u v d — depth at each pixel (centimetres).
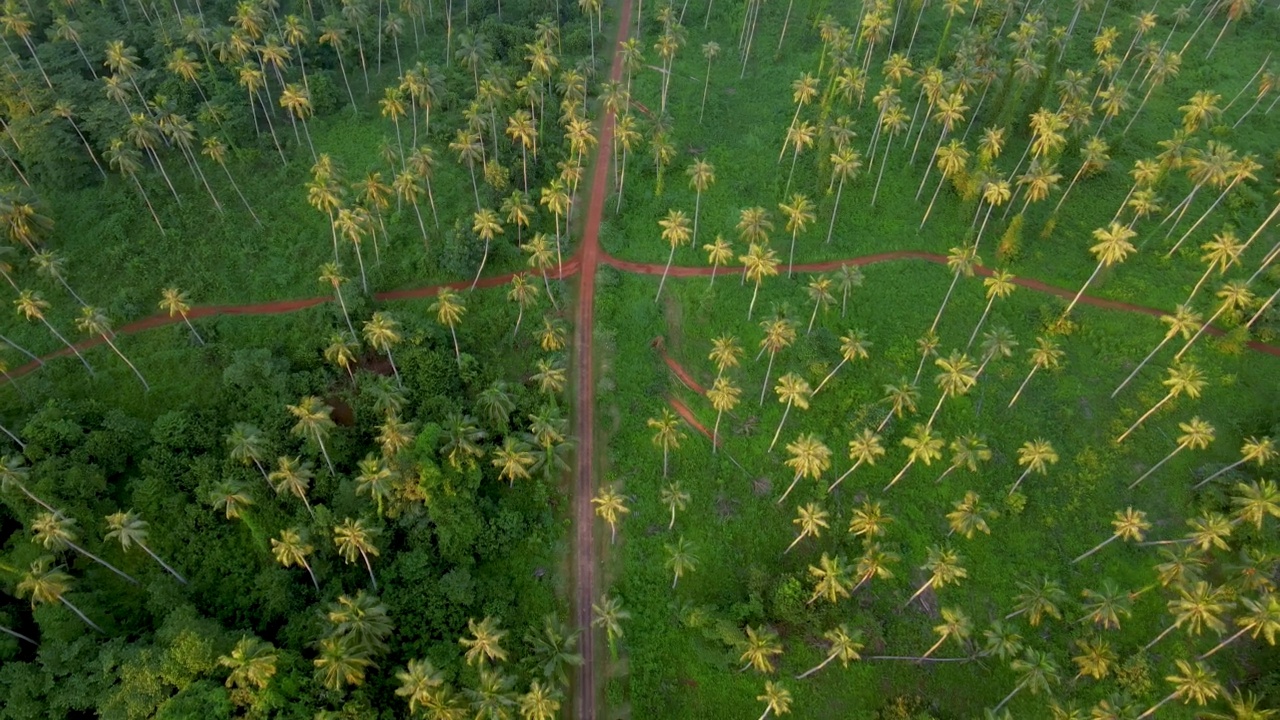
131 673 7562
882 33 14175
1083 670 8169
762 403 10625
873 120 14625
